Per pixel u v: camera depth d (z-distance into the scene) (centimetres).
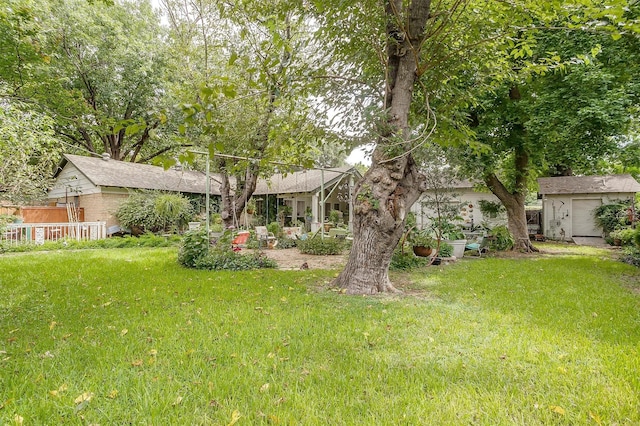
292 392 244
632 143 1188
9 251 1088
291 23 734
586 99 855
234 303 486
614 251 1238
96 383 255
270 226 1591
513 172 1220
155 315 426
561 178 1848
